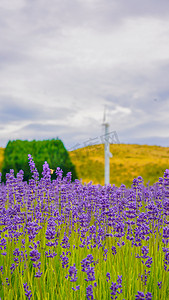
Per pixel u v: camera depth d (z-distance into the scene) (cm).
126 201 547
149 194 613
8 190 664
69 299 357
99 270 426
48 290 439
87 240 417
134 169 2431
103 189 508
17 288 442
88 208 598
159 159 2730
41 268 413
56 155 1340
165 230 411
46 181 596
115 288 350
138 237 408
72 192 657
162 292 390
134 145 3428
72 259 469
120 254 473
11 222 483
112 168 2491
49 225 371
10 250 467
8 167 1277
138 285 392
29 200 599
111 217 444
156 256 459
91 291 329
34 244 367
